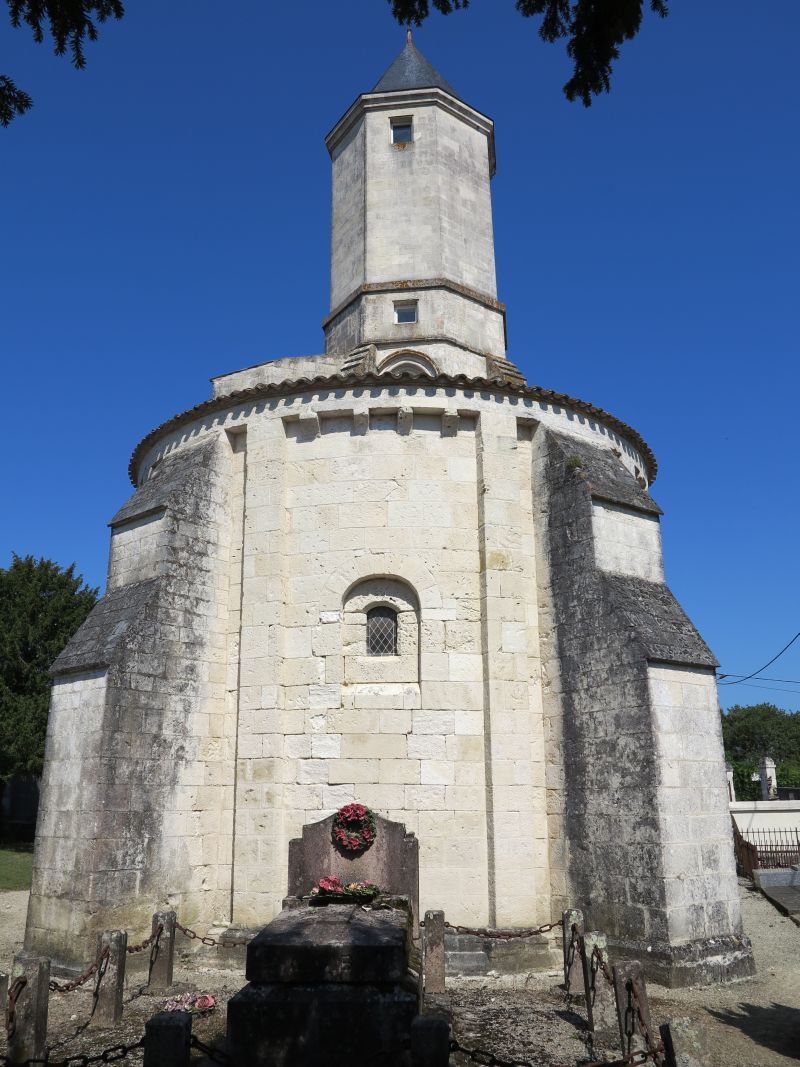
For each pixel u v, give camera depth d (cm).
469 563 1374
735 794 3806
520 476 1457
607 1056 826
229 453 1494
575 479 1387
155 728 1288
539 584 1409
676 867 1155
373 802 1273
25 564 3294
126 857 1214
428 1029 681
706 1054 674
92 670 1291
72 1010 1013
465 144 2008
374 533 1375
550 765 1325
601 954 927
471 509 1399
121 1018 959
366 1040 745
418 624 1352
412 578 1355
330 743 1301
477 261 1944
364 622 1365
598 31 727
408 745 1291
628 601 1297
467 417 1436
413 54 2117
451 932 1204
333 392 1421
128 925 1195
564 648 1345
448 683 1315
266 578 1377
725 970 1131
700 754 1242
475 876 1245
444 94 1969
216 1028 916
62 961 1173
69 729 1301
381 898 1055
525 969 1177
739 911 1209
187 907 1271
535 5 726
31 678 3097
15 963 835
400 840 1145
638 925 1153
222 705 1380
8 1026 805
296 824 1281
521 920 1222
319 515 1396
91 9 678
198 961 1222
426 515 1383
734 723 8075
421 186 1922
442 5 757
